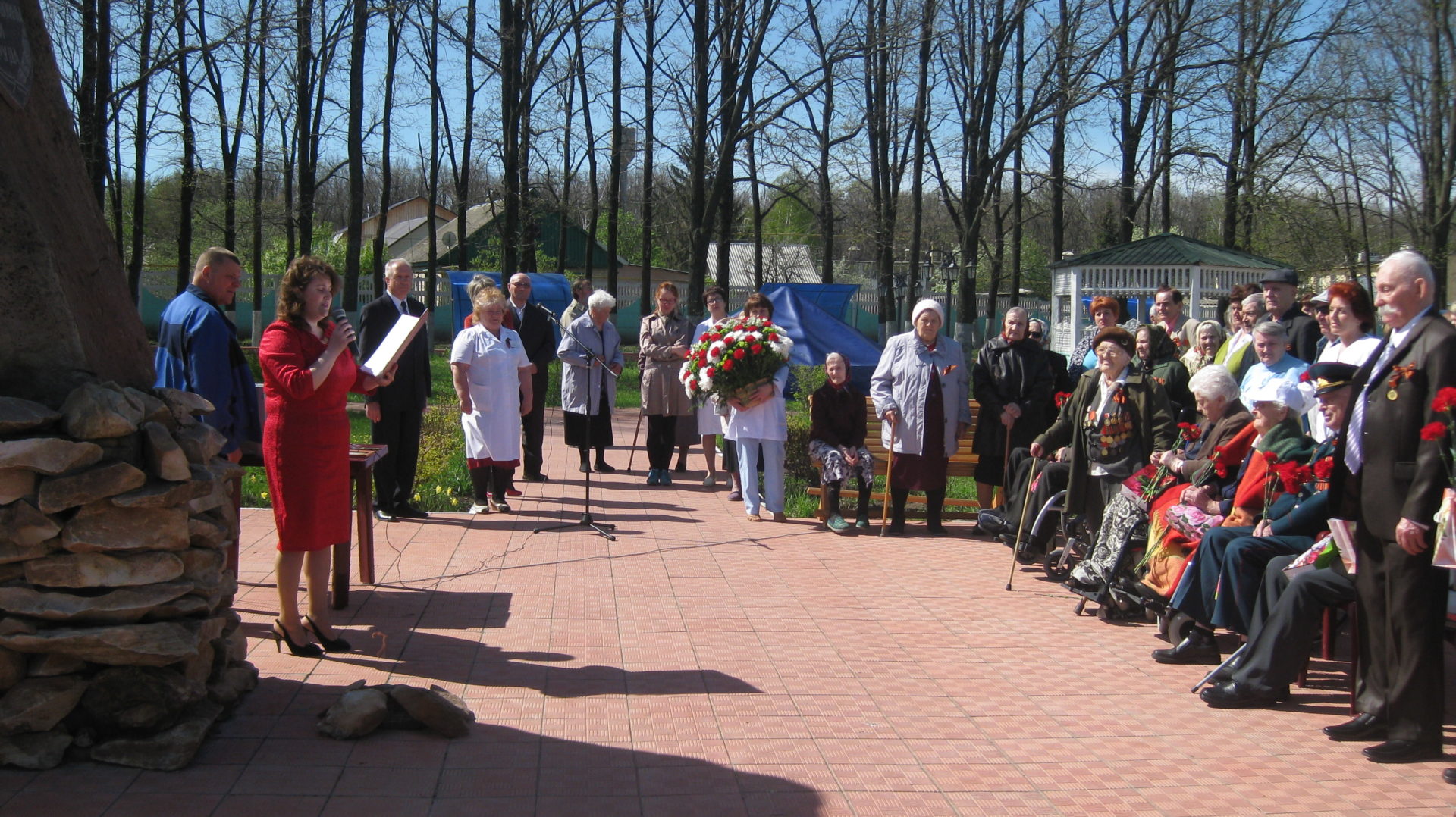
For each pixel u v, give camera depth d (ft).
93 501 12.58
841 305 91.50
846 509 32.60
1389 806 13.12
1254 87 85.15
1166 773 13.99
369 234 175.83
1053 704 16.53
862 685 17.06
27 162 13.61
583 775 13.30
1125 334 23.11
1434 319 14.67
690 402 35.83
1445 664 18.93
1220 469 20.39
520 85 93.86
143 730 13.08
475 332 29.76
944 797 13.07
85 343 14.10
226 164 92.32
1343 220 87.71
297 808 12.05
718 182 84.38
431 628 19.26
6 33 13.20
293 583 17.12
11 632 12.45
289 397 16.53
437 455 35.65
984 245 111.65
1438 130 72.23
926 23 82.94
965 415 29.37
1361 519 15.17
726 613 20.92
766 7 82.38
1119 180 97.81
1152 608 20.01
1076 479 23.48
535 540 27.07
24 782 12.32
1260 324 22.93
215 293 18.81
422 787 12.73
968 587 23.59
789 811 12.52
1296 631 16.37
